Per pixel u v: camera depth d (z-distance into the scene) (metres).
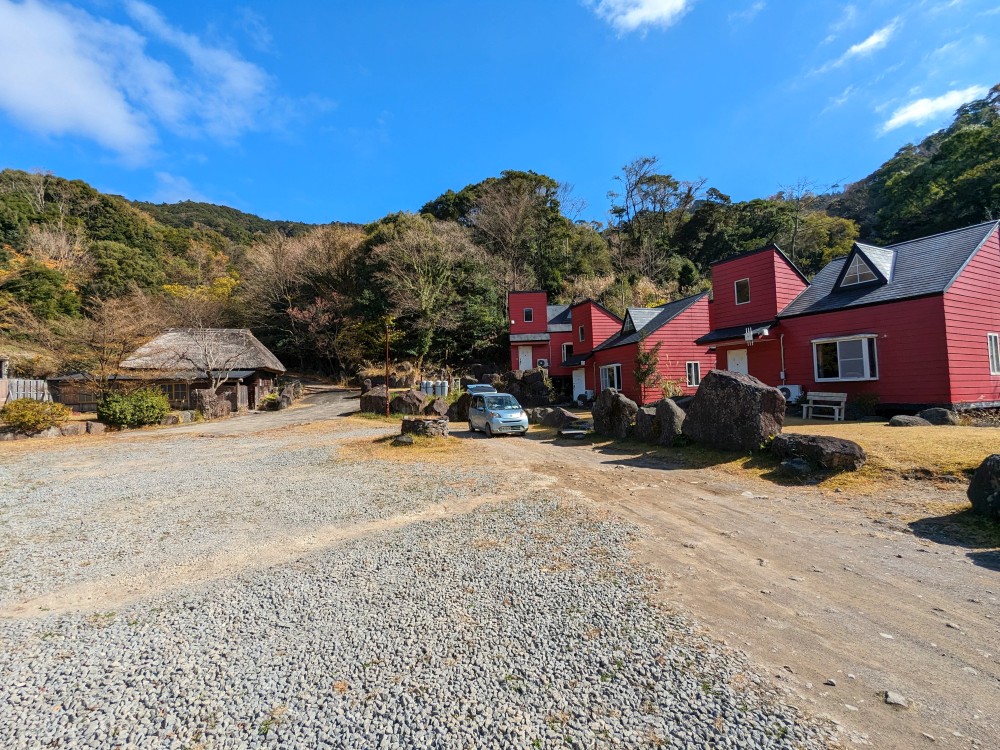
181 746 2.34
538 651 3.07
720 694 2.58
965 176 33.66
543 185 51.81
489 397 16.55
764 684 2.67
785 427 11.95
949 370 12.79
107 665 3.09
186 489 8.43
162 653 3.22
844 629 3.28
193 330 30.34
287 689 2.77
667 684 2.69
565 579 4.22
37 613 3.94
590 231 54.09
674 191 57.81
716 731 2.31
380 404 22.56
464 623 3.48
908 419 10.74
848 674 2.76
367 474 9.34
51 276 33.62
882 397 14.20
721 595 3.83
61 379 24.45
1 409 17.09
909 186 41.00
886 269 15.15
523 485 8.12
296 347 42.72
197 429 18.66
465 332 38.94
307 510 6.89
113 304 24.95
